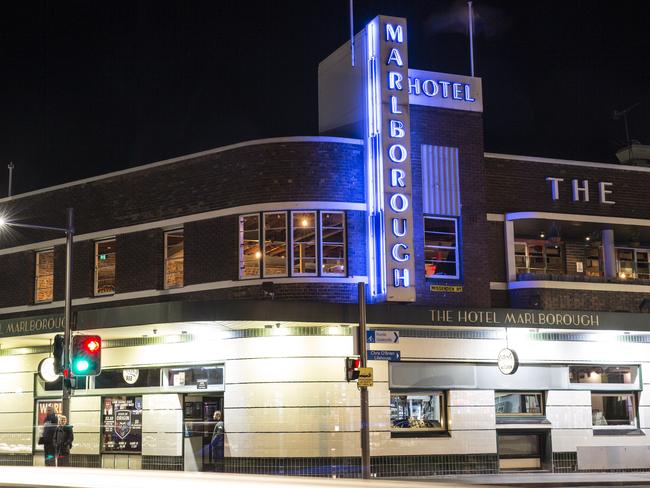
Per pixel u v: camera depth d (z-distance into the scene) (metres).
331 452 25.66
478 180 29.11
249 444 25.81
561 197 30.78
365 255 27.44
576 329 27.72
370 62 27.95
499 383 27.73
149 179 30.09
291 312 24.88
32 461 29.55
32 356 31.33
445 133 28.89
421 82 28.88
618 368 29.30
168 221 29.33
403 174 27.05
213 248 28.17
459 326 26.62
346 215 27.53
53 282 31.98
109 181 31.03
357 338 23.34
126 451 28.59
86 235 31.23
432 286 27.89
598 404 29.03
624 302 30.17
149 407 28.23
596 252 32.34
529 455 28.09
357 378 22.70
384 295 26.33
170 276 29.42
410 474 26.25
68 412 23.50
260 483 10.95
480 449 27.17
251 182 27.70
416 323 26.09
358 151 27.94
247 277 27.48
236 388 26.30
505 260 29.66
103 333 27.86
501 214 29.86
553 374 28.41
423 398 27.16
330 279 27.02
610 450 28.48
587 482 24.28
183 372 27.72
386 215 26.67
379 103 27.33
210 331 27.03
